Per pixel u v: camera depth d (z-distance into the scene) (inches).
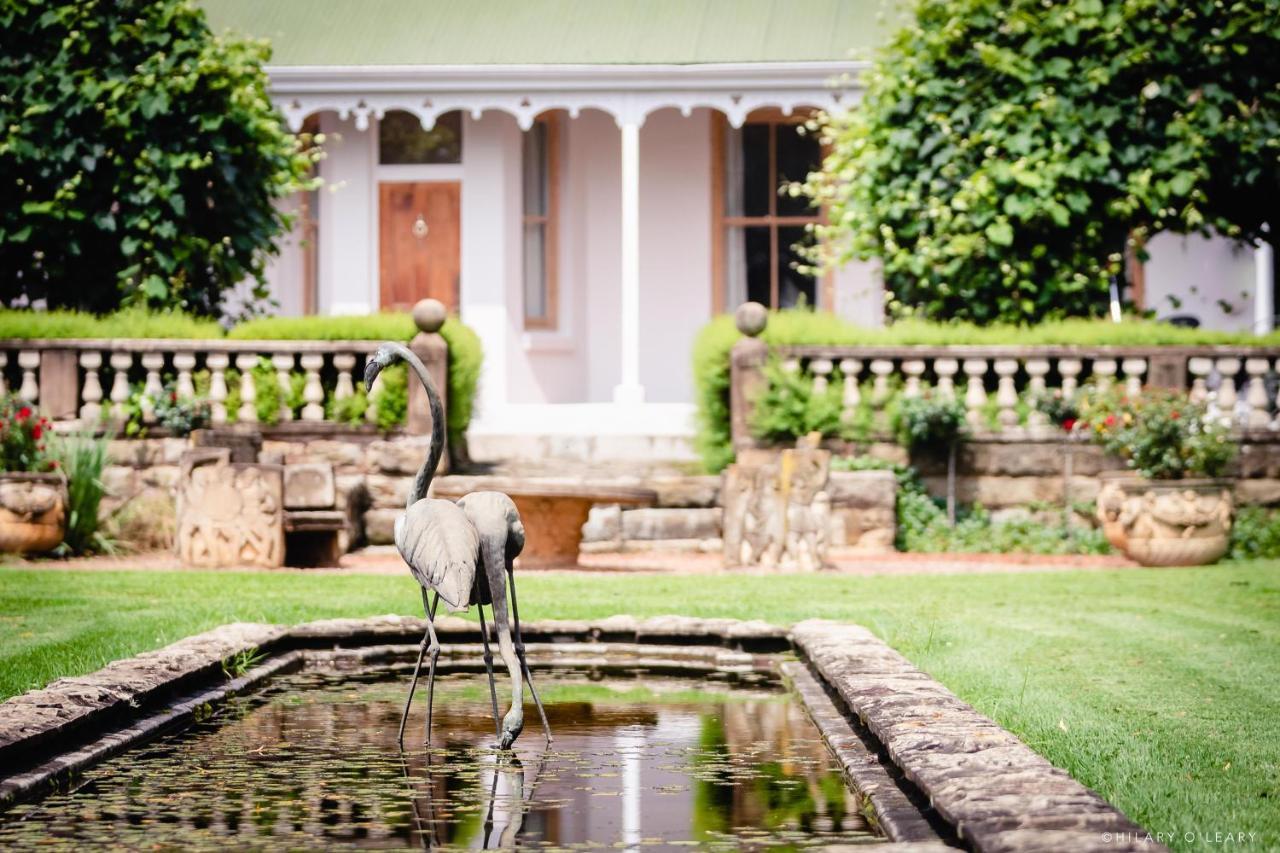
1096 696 289.3
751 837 198.5
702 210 894.4
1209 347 610.2
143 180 685.9
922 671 303.3
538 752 257.8
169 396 633.6
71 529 565.9
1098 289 663.1
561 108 820.6
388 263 881.5
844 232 716.7
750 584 484.4
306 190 852.0
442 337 647.8
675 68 783.7
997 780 196.7
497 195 861.8
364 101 809.5
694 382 659.4
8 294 710.5
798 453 540.4
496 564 259.9
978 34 674.8
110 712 268.8
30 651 331.0
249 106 715.4
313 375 642.8
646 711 301.4
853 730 268.7
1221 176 663.8
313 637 378.3
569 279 896.3
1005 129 653.3
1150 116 662.5
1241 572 513.3
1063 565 555.8
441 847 193.5
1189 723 262.4
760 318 629.9
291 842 196.1
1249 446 601.9
